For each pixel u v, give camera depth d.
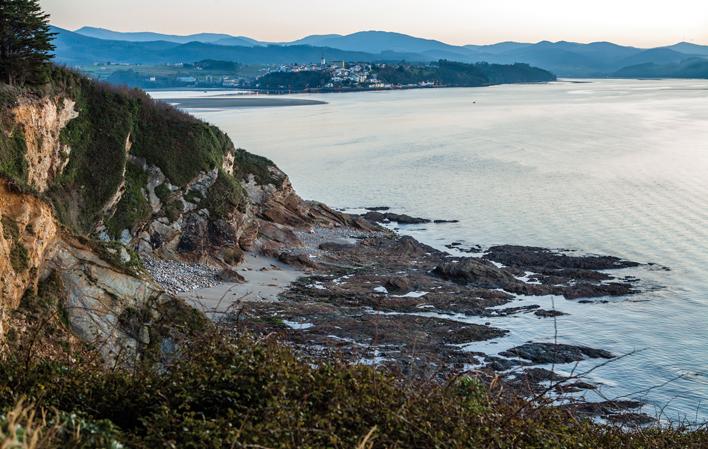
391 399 10.07
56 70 51.34
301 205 74.50
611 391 35.34
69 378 11.05
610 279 54.72
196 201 59.03
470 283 54.53
